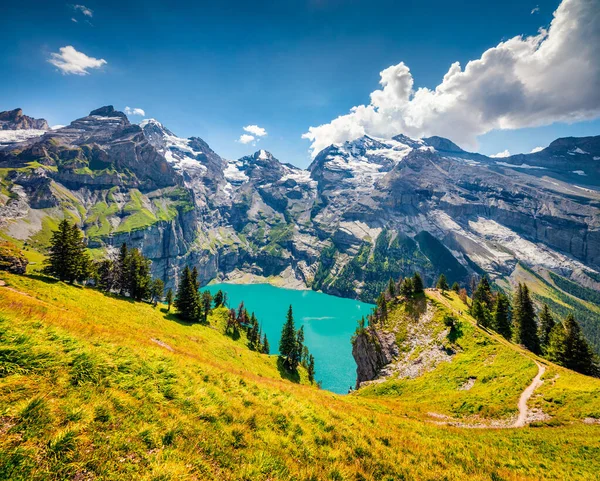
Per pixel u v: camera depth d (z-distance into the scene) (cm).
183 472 820
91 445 788
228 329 11038
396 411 3784
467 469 1477
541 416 3281
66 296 5206
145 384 1168
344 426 1504
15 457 664
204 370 1584
